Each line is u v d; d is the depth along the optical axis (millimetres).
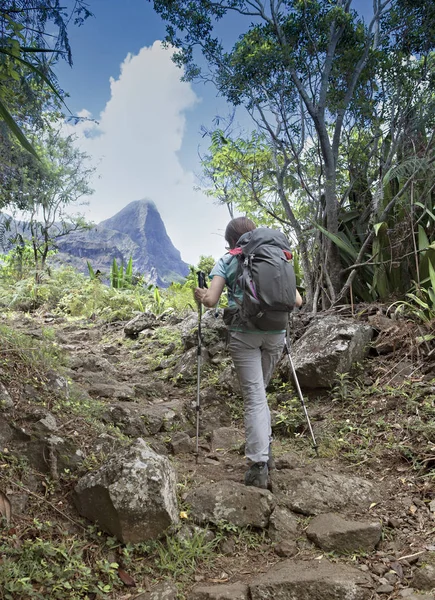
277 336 3396
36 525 2629
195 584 2535
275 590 2424
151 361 6223
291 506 3088
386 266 5824
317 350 4648
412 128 5805
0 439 3047
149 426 4117
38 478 2955
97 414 3773
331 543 2770
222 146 6180
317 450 3725
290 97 5965
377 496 3170
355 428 3920
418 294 5191
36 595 2254
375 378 4570
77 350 6922
